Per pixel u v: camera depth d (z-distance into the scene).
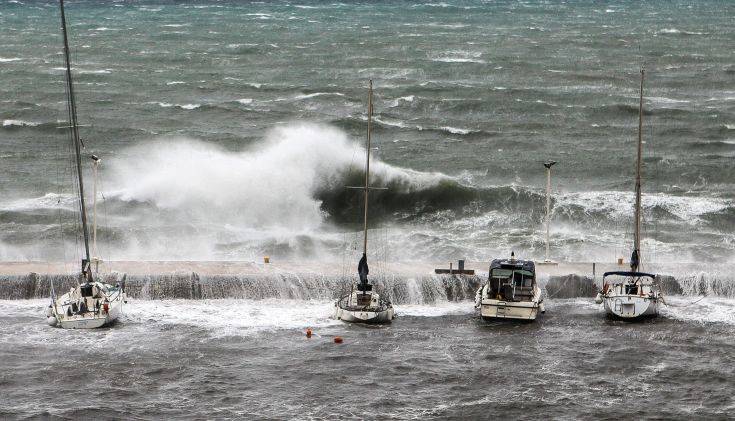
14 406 147.88
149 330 178.38
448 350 171.50
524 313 184.62
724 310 192.25
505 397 153.62
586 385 158.25
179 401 151.00
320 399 152.12
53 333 175.62
